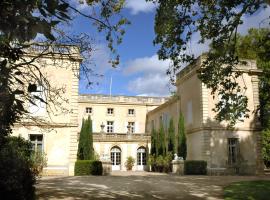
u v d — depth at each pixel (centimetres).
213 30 1164
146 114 4459
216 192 1367
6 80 370
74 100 2255
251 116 2705
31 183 987
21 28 314
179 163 2642
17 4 315
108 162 2527
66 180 1695
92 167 2245
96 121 4278
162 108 3822
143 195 1243
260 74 2755
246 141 2672
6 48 410
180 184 1600
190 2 1119
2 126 470
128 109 4419
